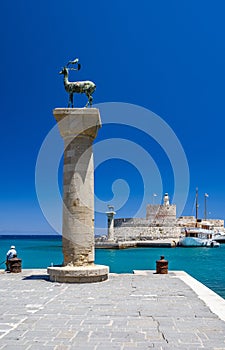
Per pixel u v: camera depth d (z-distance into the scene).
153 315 9.45
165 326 8.41
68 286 14.07
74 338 7.50
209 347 6.98
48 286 14.06
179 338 7.52
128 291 13.02
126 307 10.38
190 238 77.12
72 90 16.03
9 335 7.70
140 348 6.92
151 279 16.27
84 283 14.84
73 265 15.55
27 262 47.53
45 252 68.25
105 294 12.44
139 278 16.58
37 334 7.77
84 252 15.62
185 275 17.78
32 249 79.69
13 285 14.31
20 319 9.01
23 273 18.28
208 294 12.49
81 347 6.96
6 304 10.77
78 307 10.37
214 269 37.38
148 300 11.41
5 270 19.36
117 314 9.54
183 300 11.44
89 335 7.71
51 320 8.91
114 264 42.88
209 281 26.83
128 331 8.00
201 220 97.00
